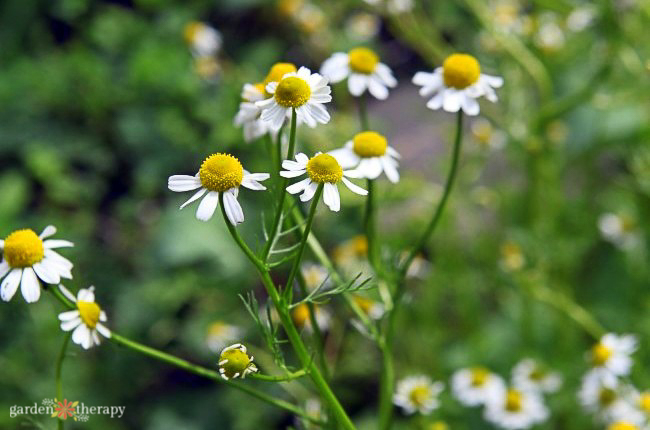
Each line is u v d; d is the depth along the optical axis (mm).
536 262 597
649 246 672
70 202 785
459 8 733
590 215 693
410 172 771
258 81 792
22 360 619
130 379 670
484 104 664
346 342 637
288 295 404
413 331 645
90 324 413
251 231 687
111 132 822
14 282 407
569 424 600
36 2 928
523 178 787
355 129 657
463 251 695
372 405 670
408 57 985
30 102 828
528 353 603
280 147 426
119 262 747
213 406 670
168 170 755
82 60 812
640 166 634
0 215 712
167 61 777
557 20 682
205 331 664
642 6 616
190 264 691
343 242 676
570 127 708
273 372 537
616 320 655
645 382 562
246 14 920
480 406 606
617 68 666
